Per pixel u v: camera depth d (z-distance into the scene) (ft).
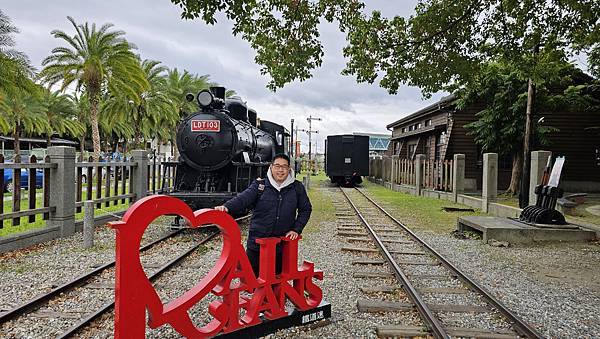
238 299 13.53
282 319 14.61
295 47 31.99
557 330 15.26
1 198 25.20
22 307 15.57
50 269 21.42
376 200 62.18
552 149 68.28
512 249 29.17
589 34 32.83
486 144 57.98
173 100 118.21
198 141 33.99
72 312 15.92
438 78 36.04
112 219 35.42
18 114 109.91
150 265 22.74
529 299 18.58
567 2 27.58
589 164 67.67
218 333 13.07
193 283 19.92
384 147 234.17
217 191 34.30
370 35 33.06
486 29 33.91
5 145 151.43
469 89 54.60
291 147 75.05
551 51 35.42
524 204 43.83
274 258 14.43
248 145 38.47
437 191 65.00
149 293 11.25
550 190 32.55
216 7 24.68
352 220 41.57
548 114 68.13
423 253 27.22
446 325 15.39
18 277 19.97
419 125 92.43
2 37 56.85
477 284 19.56
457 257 26.55
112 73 81.92
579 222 35.65
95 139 87.15
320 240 30.96
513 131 54.85
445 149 70.74
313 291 15.57
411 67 35.53
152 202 11.23
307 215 15.34
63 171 29.30
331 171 96.53
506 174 71.31
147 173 44.50
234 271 13.34
